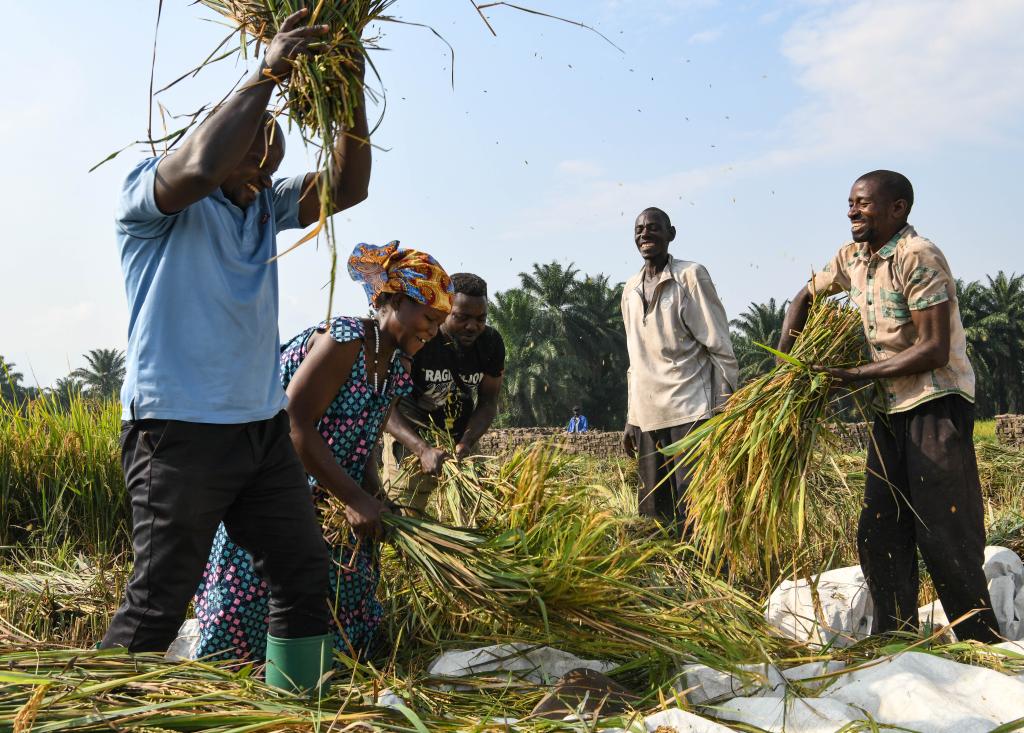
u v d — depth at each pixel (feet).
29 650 7.11
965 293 240.94
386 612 10.86
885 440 11.44
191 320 7.70
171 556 7.63
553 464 11.75
